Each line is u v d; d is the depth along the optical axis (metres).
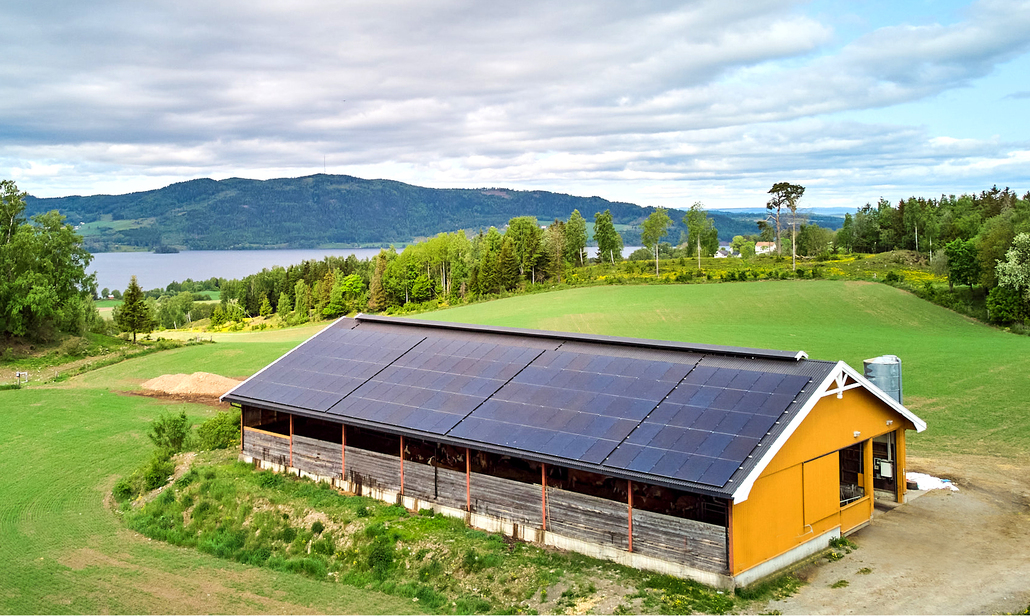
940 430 33.75
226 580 20.38
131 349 70.19
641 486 21.22
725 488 16.92
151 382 53.97
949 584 17.98
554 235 133.38
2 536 24.55
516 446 21.14
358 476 26.00
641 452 19.23
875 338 60.00
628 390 22.73
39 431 40.00
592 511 20.11
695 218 150.50
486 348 28.81
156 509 26.42
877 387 24.88
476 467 24.58
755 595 17.50
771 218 141.88
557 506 20.83
